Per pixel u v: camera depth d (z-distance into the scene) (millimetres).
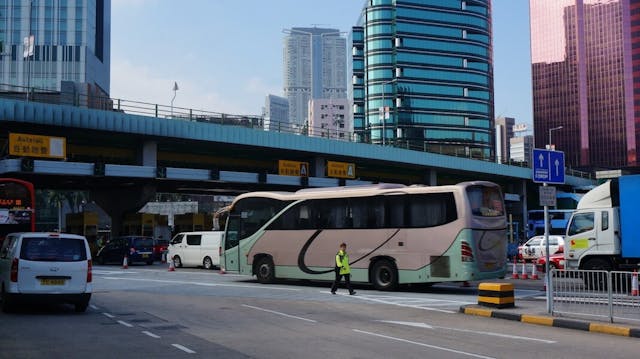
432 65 140000
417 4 140375
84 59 125812
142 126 44156
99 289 22359
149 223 53844
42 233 15406
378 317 14883
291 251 24016
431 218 20891
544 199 15391
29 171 38562
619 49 164500
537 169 15492
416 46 139375
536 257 39250
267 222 24938
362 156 59469
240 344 10867
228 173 49125
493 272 20844
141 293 20891
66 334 11992
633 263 21344
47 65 124938
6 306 15398
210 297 19578
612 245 21609
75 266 15242
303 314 15398
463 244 20125
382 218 21938
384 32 140250
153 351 10125
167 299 18953
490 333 12391
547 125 178500
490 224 20969
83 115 41156
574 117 172625
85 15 129625
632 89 159000
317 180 55938
